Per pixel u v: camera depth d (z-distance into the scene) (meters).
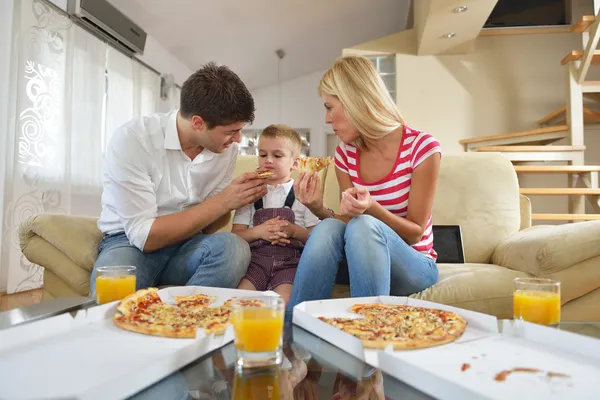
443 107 5.18
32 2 3.35
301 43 7.21
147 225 1.50
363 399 0.57
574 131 4.10
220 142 1.65
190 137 1.66
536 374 0.60
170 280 1.63
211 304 0.96
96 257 1.56
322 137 8.80
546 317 0.92
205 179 1.78
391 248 1.37
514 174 2.19
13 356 0.66
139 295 0.90
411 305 0.96
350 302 0.96
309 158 1.85
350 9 6.30
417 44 5.13
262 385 0.61
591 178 4.07
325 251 1.31
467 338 0.76
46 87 3.48
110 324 0.82
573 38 5.12
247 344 0.67
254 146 8.94
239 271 1.52
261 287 1.71
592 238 1.52
